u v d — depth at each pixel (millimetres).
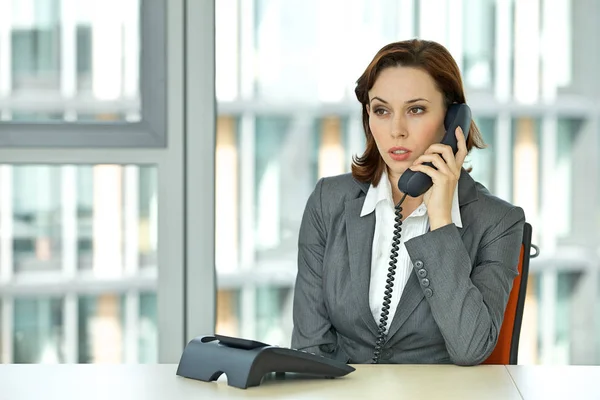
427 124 2715
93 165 3756
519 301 2809
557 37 4078
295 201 4020
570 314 4156
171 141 3721
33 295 3854
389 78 2701
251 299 4027
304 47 3984
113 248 3842
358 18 3992
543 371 2348
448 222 2633
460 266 2561
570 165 4113
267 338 4043
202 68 3711
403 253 2787
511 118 4086
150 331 3887
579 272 4141
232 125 3967
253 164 3996
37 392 2115
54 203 3812
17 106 3736
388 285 2734
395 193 2857
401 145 2713
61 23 3742
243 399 2051
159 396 2080
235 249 4008
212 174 3742
